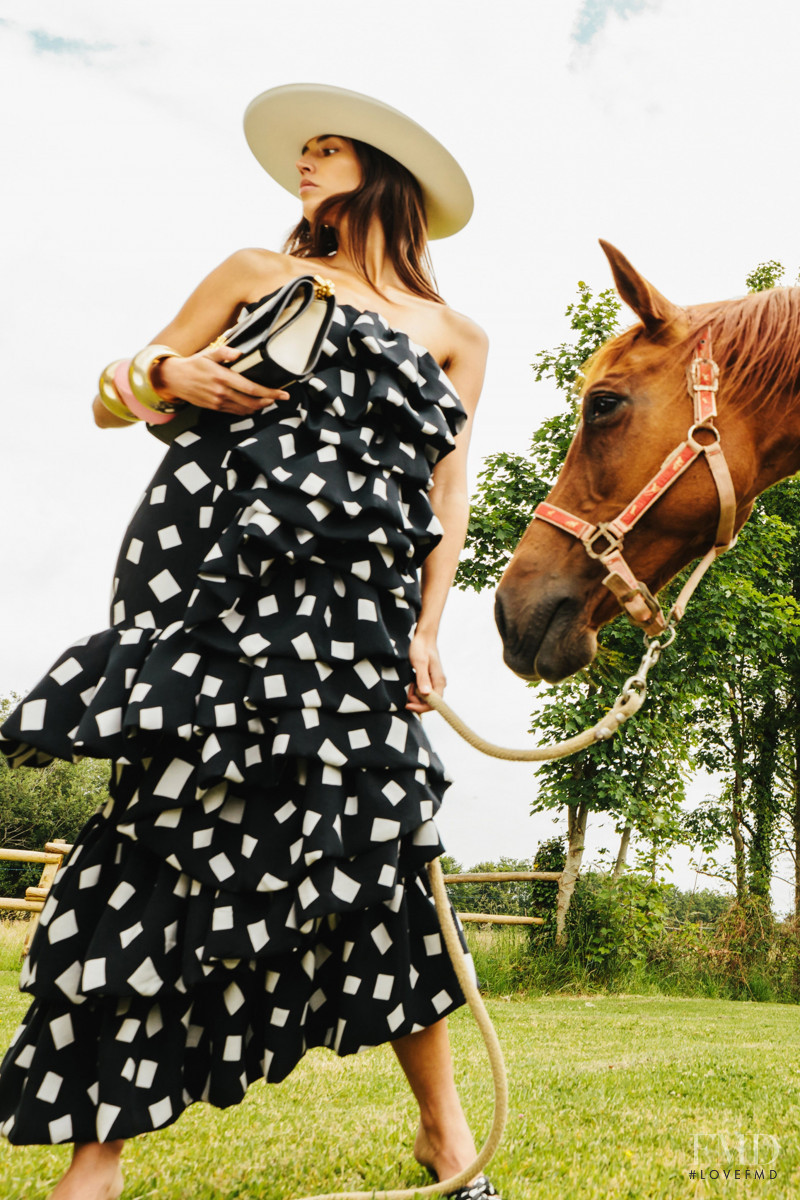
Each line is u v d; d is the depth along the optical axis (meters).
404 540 1.37
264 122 1.74
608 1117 2.53
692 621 11.88
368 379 1.41
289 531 1.29
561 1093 3.05
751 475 1.90
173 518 1.37
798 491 15.13
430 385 1.49
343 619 1.32
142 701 1.23
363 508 1.32
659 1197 1.62
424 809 1.34
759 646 13.13
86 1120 1.22
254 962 1.26
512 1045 5.04
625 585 1.88
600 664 11.68
